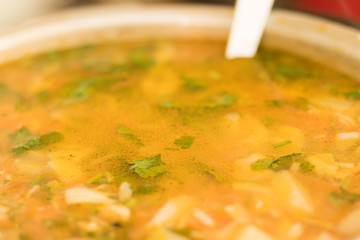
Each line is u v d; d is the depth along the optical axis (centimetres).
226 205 26
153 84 34
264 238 24
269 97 32
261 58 35
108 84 34
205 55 37
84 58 37
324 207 25
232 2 42
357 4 39
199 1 43
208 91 33
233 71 35
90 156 28
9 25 44
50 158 28
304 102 31
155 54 37
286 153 28
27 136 30
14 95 34
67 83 35
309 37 34
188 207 26
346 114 30
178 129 30
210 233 24
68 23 37
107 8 39
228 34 37
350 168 27
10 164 28
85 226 25
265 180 27
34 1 46
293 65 34
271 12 36
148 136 30
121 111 32
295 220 25
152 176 27
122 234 25
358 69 32
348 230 24
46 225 25
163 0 44
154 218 25
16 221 26
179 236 24
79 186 27
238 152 28
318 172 27
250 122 30
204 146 29
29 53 37
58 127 31
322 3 39
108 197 26
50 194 27
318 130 29
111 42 38
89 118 31
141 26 38
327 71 33
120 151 29
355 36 32
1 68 36
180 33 38
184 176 27
